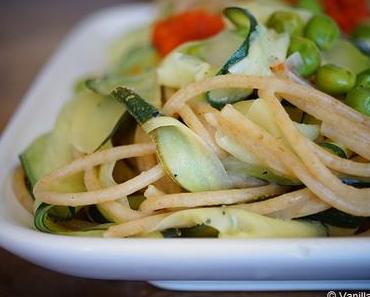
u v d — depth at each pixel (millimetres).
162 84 147
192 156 126
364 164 124
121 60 209
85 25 260
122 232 123
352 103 132
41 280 142
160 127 126
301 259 111
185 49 149
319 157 122
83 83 170
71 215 135
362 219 127
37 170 148
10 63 270
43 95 193
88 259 115
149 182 129
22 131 170
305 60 139
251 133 124
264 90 127
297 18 153
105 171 134
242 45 132
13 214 134
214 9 206
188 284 132
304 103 129
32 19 334
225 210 123
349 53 152
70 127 149
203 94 133
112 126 141
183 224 123
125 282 139
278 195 128
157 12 244
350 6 212
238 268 114
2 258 149
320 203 124
